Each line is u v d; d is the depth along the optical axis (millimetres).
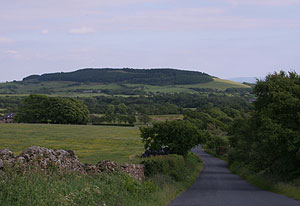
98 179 12375
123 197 11617
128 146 69938
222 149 78812
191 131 38906
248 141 39375
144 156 45562
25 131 82375
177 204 15016
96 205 9523
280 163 25250
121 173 15102
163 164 23578
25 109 113812
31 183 8555
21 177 8656
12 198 7586
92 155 52062
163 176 21859
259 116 26703
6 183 8023
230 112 135750
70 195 9055
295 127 23938
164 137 39031
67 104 114750
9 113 138500
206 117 112875
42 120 113750
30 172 9383
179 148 38938
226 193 20484
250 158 32250
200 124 103562
